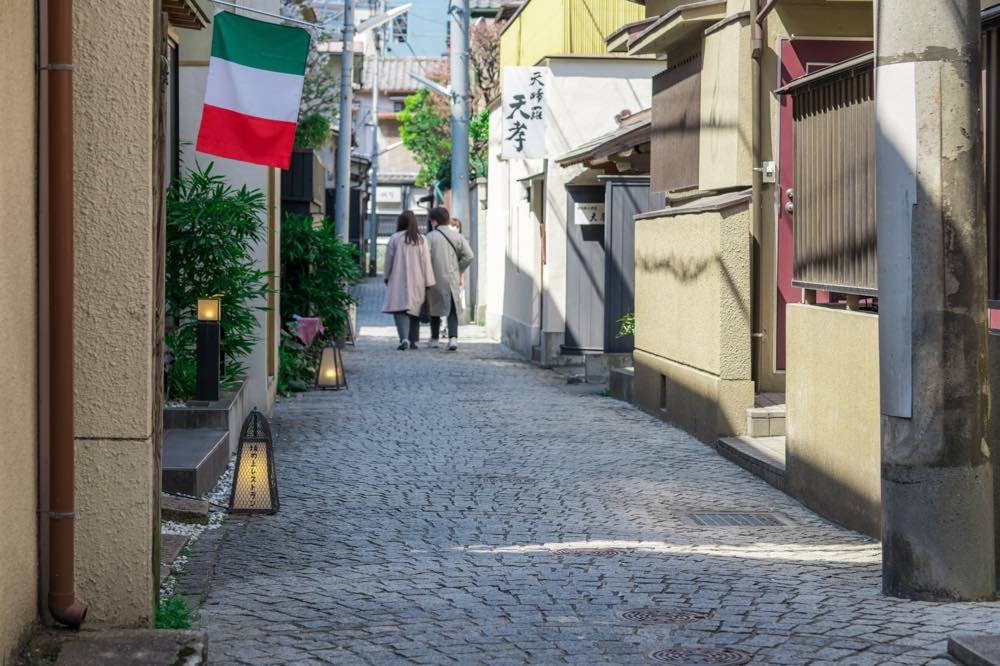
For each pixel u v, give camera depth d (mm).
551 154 20484
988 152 6910
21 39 4949
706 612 6078
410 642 5543
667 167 14922
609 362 18281
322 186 25438
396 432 13211
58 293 5180
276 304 15500
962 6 6285
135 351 5367
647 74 20766
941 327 6332
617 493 9953
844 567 7285
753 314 12297
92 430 5363
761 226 12273
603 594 6508
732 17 12359
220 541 7984
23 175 4996
